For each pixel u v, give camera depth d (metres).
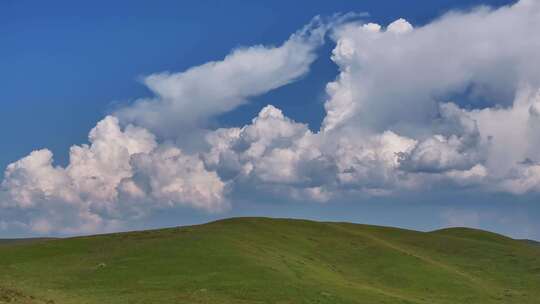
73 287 64.44
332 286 69.88
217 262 76.19
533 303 78.25
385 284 82.62
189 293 61.56
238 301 59.41
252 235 101.94
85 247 88.75
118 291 62.38
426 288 81.62
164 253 81.06
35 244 90.94
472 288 83.44
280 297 61.38
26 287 62.47
